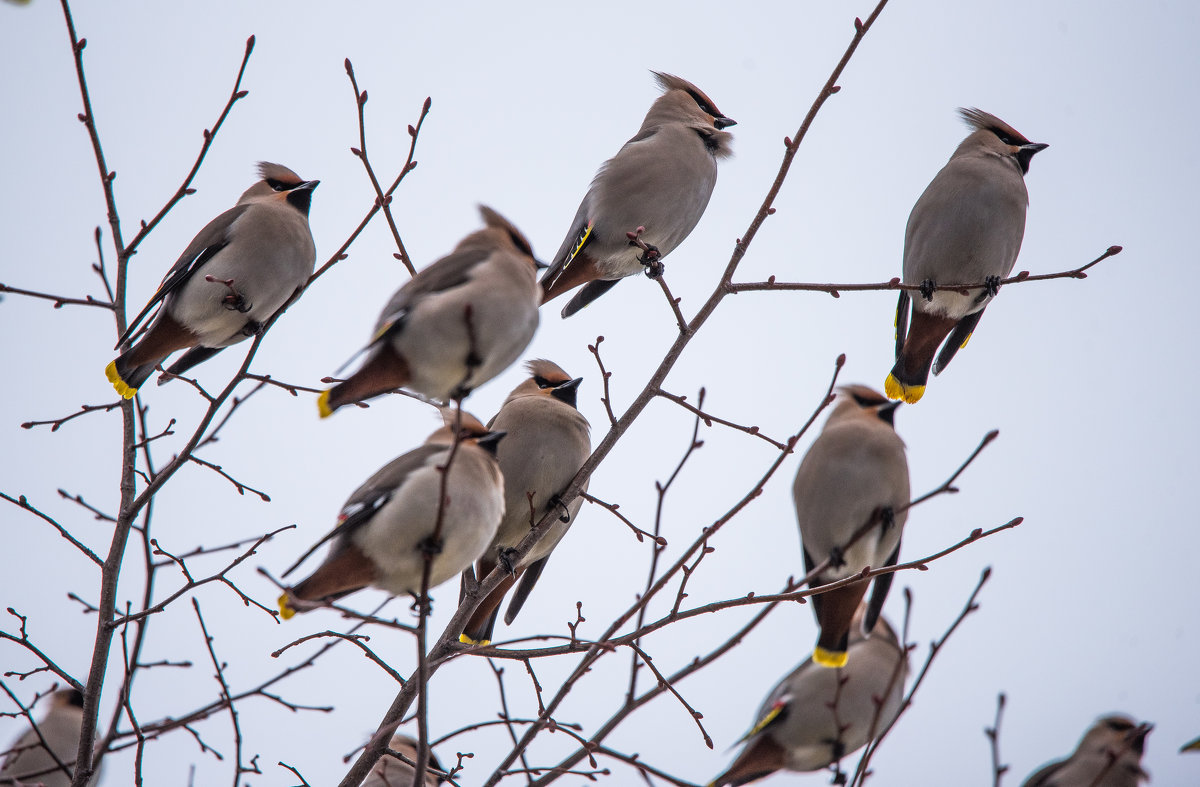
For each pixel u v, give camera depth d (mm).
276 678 9141
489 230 9453
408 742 11562
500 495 9273
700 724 8555
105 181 10641
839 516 11422
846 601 11148
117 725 8992
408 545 8805
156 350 12219
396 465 9078
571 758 8492
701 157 12922
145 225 10578
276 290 12430
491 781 8359
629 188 12438
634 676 8789
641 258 12609
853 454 11461
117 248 10648
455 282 8938
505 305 8906
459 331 8766
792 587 8969
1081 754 11141
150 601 9500
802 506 11664
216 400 10086
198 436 9930
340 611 7438
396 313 8859
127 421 10203
